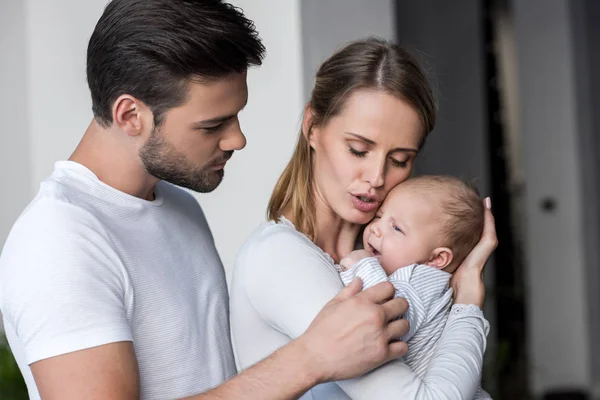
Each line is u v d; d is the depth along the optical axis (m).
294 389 1.53
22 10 4.87
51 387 1.56
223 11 1.77
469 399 1.69
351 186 1.90
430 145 5.47
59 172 1.83
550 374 5.86
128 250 1.79
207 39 1.71
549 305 5.88
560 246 5.86
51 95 4.34
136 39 1.73
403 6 5.36
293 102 3.70
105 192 1.82
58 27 4.31
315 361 1.54
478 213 2.08
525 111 5.86
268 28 3.72
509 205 5.93
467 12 5.54
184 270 1.94
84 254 1.66
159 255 1.88
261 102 3.75
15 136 4.97
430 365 1.74
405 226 2.04
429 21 5.48
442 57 5.53
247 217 3.81
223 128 1.82
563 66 5.80
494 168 5.85
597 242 5.79
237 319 1.89
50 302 1.58
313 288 1.72
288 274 1.74
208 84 1.74
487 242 2.05
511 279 5.97
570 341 5.85
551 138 5.84
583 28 5.74
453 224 2.04
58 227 1.67
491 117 5.79
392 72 1.85
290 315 1.71
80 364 1.56
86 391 1.55
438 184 2.08
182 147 1.79
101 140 1.83
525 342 5.95
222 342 1.99
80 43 4.29
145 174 1.86
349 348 1.55
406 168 1.97
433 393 1.64
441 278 1.98
